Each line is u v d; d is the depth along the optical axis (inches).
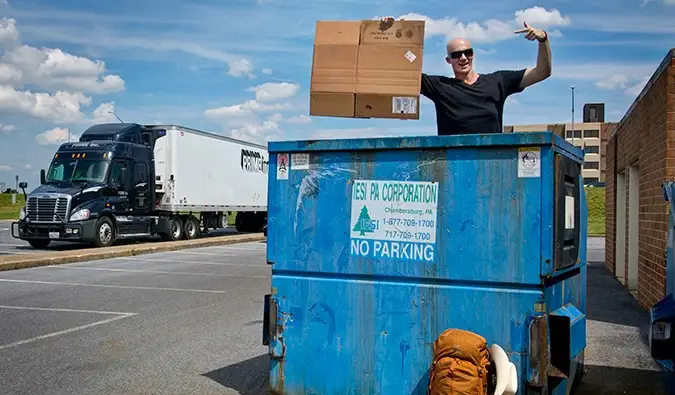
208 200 1090.7
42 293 468.1
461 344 165.6
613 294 490.3
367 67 201.8
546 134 171.3
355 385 192.1
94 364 275.3
